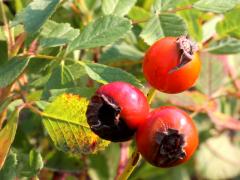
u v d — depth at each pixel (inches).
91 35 8.5
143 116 7.2
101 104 7.2
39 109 9.2
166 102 11.6
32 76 9.7
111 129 7.2
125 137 7.3
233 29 10.3
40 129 11.3
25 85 9.3
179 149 7.1
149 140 7.1
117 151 11.8
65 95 8.2
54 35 8.6
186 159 7.2
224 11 9.0
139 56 10.8
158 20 9.0
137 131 7.2
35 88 9.8
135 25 10.6
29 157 8.5
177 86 7.6
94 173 11.7
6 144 8.0
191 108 11.9
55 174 11.3
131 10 10.1
